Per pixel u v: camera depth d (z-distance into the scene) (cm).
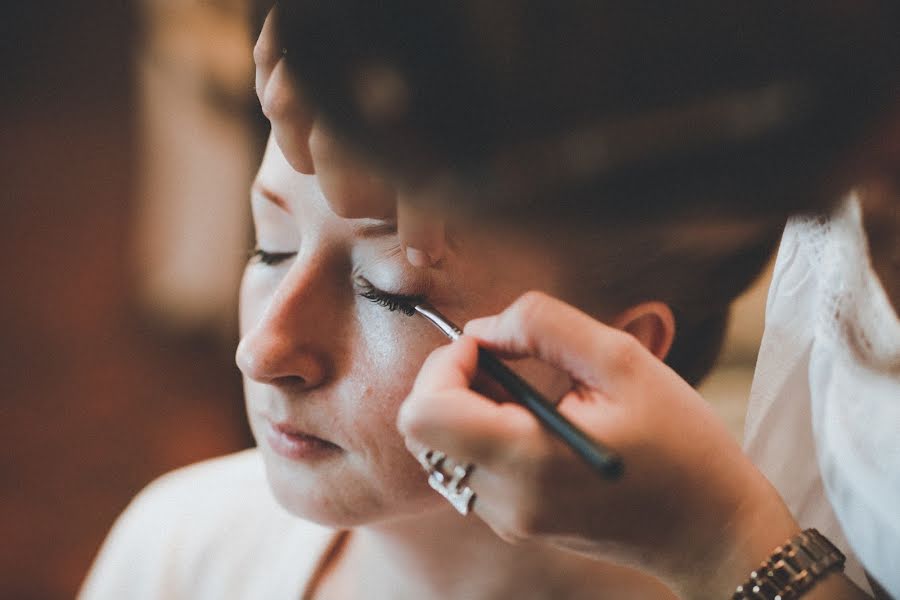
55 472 288
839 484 82
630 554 70
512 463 61
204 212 336
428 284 70
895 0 50
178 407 320
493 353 66
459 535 86
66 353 336
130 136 395
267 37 62
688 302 77
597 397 66
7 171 388
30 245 370
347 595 100
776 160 50
